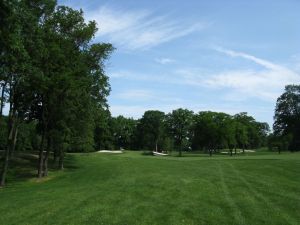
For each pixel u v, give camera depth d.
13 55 26.42
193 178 30.00
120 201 19.61
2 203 21.98
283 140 120.12
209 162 52.16
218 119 121.56
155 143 158.50
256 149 162.00
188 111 140.50
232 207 17.42
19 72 31.97
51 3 35.62
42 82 35.47
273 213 16.05
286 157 59.97
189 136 140.88
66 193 24.17
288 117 122.06
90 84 42.75
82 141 55.53
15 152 68.50
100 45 43.31
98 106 47.69
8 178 43.31
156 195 21.28
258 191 22.45
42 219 16.00
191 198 20.11
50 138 47.84
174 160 59.47
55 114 43.12
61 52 37.31
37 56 32.31
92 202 19.59
